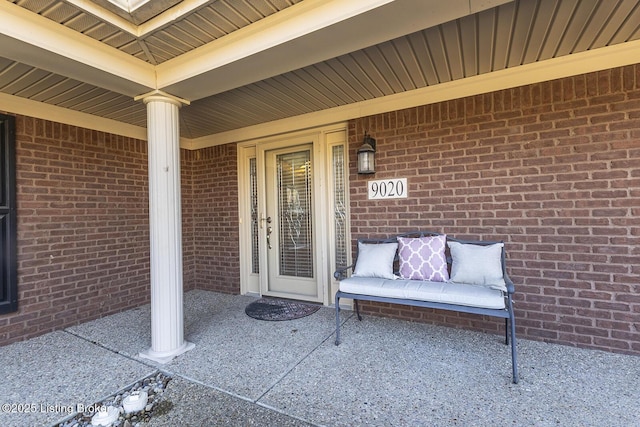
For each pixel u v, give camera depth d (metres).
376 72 2.70
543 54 2.47
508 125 2.73
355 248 3.45
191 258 4.71
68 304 3.32
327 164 3.82
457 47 2.31
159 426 1.75
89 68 2.12
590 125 2.46
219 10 1.82
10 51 1.89
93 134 3.59
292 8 1.83
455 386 2.06
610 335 2.44
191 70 2.31
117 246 3.79
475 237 2.88
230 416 1.82
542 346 2.58
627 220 2.37
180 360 2.50
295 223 4.14
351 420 1.76
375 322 3.23
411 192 3.15
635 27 2.11
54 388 2.14
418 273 2.76
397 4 1.59
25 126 3.05
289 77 2.74
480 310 2.24
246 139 4.24
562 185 2.56
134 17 1.94
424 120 3.07
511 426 1.69
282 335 2.95
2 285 2.88
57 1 1.70
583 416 1.75
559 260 2.58
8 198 2.92
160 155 2.56
